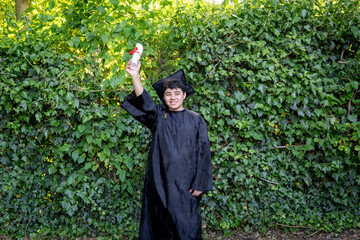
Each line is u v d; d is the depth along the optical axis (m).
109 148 2.78
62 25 2.68
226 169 2.89
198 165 2.09
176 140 2.03
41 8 3.48
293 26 2.81
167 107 2.19
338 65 2.94
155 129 2.11
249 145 2.84
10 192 2.68
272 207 2.95
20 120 2.67
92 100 2.68
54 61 2.57
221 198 2.86
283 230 3.00
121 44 2.62
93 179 2.80
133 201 2.86
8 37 2.59
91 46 2.62
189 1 2.76
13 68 2.52
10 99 2.57
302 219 3.00
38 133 2.67
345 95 2.95
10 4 4.95
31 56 2.50
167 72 2.71
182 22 2.71
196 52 2.72
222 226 2.87
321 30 2.89
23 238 2.74
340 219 3.02
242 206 2.92
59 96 2.57
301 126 2.89
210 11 2.73
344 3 2.79
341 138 2.92
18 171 2.71
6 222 2.77
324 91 2.92
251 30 2.73
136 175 2.79
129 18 2.68
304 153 2.94
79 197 2.80
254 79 2.77
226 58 2.77
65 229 2.80
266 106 2.83
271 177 2.95
